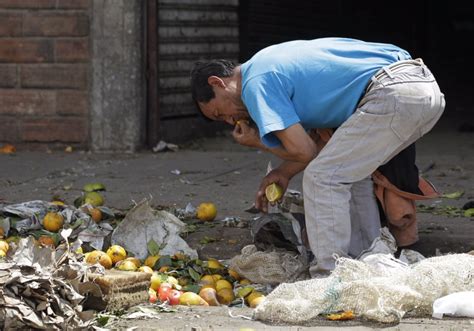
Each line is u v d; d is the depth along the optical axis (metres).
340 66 6.98
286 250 7.71
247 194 10.95
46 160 13.48
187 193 10.98
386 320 5.91
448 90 24.78
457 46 29.89
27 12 14.25
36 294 5.57
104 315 6.10
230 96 7.05
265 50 7.11
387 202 7.54
